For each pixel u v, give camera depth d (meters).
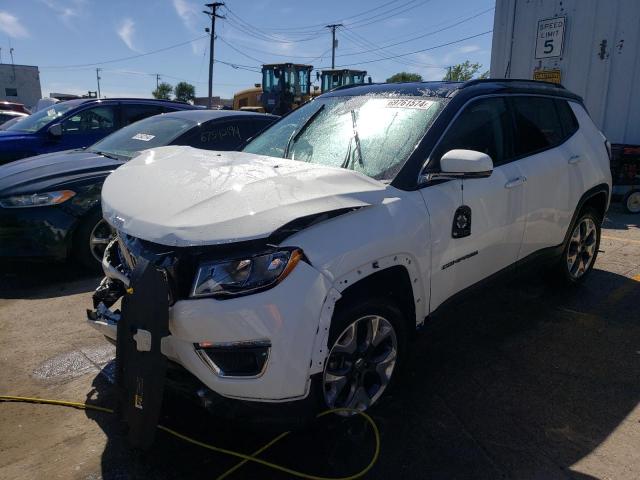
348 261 2.52
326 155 3.44
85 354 3.79
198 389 2.48
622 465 2.63
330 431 2.88
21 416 3.06
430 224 2.98
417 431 2.90
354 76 23.28
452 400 3.20
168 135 6.07
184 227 2.38
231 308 2.31
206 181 2.76
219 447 2.79
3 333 4.11
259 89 24.52
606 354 3.76
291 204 2.47
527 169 3.81
